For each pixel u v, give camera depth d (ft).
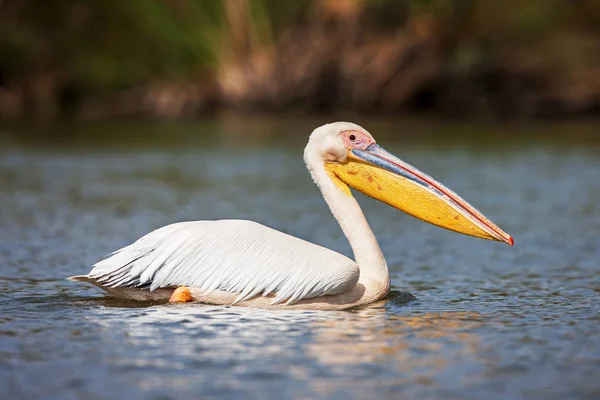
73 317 30.60
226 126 123.75
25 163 82.58
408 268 42.45
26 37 145.59
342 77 139.74
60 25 148.97
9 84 146.00
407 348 27.53
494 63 137.28
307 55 141.49
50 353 26.66
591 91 134.10
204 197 63.77
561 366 25.93
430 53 139.64
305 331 29.22
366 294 33.71
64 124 126.21
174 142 102.01
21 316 30.86
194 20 144.87
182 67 145.18
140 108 143.54
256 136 108.99
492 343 28.25
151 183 70.69
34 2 149.69
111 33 147.54
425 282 39.09
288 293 31.83
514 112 135.95
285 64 142.20
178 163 83.56
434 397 23.29
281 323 30.12
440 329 29.94
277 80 141.90
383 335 28.96
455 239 50.14
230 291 31.86
